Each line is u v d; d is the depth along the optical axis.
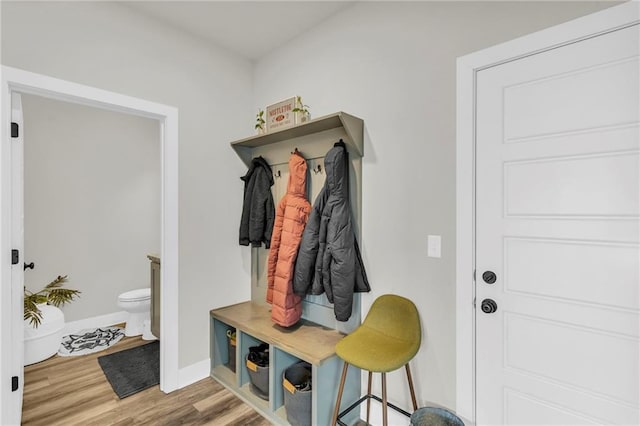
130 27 2.04
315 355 1.71
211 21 2.20
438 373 1.63
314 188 2.22
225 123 2.56
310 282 1.99
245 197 2.52
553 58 1.31
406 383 1.75
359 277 1.91
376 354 1.56
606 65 1.21
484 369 1.50
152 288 3.03
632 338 1.17
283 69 2.49
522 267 1.40
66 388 2.25
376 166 1.88
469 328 1.53
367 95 1.93
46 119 3.26
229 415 1.97
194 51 2.37
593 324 1.25
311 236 1.95
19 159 1.74
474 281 1.52
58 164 3.33
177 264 2.26
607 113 1.21
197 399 2.13
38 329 2.68
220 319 2.35
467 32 1.54
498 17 1.44
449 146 1.59
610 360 1.21
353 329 1.98
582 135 1.26
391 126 1.82
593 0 1.22
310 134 2.22
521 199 1.40
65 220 3.37
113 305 3.69
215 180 2.50
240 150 2.60
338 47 2.10
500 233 1.45
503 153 1.44
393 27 1.81
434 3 1.65
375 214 1.89
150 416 1.94
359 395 1.93
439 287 1.63
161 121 2.25
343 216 1.84
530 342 1.39
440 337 1.62
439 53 1.63
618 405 1.20
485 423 1.50
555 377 1.33
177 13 2.12
